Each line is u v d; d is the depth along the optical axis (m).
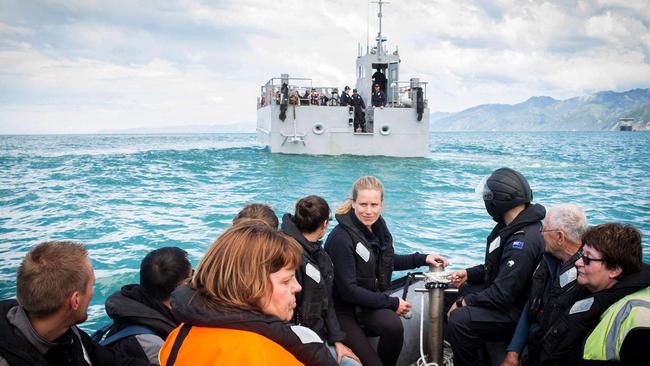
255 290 1.73
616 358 2.43
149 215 13.41
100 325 6.48
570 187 20.22
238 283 1.71
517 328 3.40
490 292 3.51
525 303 3.54
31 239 10.89
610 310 2.53
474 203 15.53
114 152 43.03
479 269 4.05
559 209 3.16
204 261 1.79
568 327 2.73
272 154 30.16
